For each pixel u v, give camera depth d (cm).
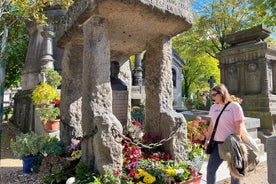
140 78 1291
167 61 432
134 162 334
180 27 396
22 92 936
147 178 305
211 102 1309
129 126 473
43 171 343
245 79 941
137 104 1162
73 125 444
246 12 1791
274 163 280
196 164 404
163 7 348
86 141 339
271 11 1174
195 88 2898
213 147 322
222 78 1027
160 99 421
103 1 308
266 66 872
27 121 800
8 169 473
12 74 1363
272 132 804
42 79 793
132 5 321
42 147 437
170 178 316
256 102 879
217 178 444
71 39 430
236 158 285
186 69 2653
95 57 342
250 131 666
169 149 384
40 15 719
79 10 352
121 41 467
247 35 956
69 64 449
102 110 341
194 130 538
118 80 529
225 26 1859
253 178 462
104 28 351
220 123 316
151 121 430
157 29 405
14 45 1224
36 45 959
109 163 305
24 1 580
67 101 447
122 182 298
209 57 2486
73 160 372
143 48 511
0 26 683
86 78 346
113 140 308
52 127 570
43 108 579
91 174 303
